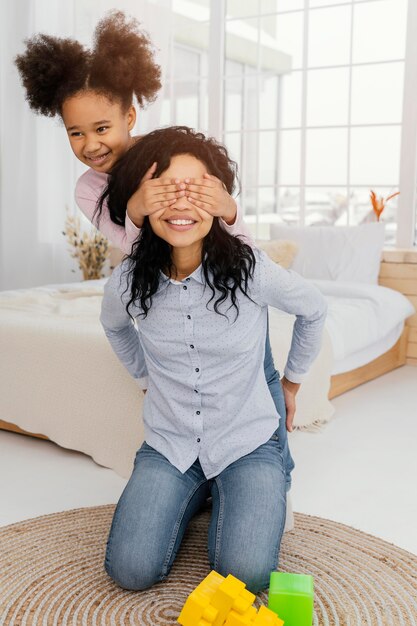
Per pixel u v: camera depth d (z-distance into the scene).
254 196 5.39
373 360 3.67
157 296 1.59
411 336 4.00
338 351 3.02
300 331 1.74
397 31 4.25
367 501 2.17
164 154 1.49
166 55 4.24
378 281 4.05
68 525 1.95
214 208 1.46
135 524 1.55
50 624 1.48
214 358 1.59
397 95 4.34
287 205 5.33
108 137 1.67
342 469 2.43
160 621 1.50
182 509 1.61
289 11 4.51
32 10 4.52
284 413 1.77
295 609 1.40
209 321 1.57
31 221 4.71
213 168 1.52
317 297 1.67
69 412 2.46
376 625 1.49
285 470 1.75
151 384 1.70
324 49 4.46
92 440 2.41
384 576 1.71
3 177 4.65
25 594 1.60
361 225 4.00
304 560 1.78
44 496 2.15
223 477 1.63
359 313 3.36
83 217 4.73
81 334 2.47
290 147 5.18
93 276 4.46
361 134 4.51
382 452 2.61
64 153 4.70
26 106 4.59
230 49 5.14
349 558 1.79
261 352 1.64
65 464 2.42
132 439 2.32
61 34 4.51
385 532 1.95
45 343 2.51
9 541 1.85
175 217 1.46
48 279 4.80
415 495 2.22
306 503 2.14
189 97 5.66
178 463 1.64
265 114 5.19
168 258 1.56
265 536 1.50
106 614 1.52
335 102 4.52
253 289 1.58
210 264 1.53
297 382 1.83
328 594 1.62
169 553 1.58
